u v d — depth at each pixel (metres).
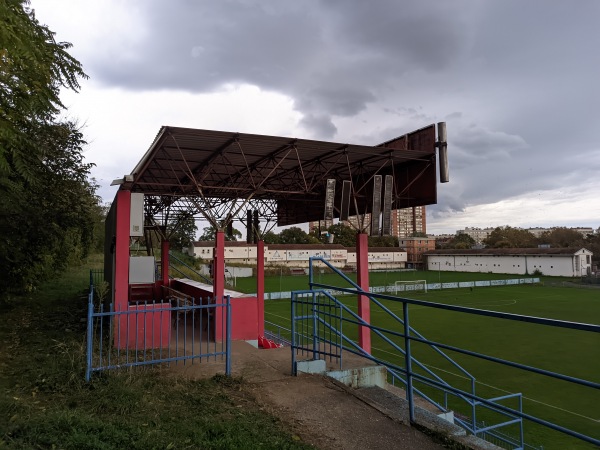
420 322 30.84
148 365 6.54
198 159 11.38
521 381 15.77
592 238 97.50
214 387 5.63
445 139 10.88
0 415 3.93
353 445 4.06
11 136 4.33
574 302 42.91
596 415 12.48
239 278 62.03
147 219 16.34
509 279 66.19
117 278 8.88
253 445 3.79
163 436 3.85
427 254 95.50
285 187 15.26
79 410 4.41
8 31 3.90
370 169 12.98
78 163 13.09
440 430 4.31
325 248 78.62
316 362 6.36
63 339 8.21
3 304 12.31
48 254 15.27
